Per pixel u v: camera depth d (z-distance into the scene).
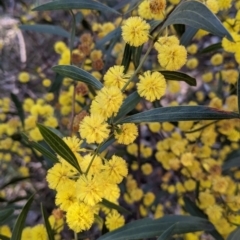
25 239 0.14
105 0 0.21
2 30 0.25
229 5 0.12
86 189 0.09
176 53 0.10
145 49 0.22
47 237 0.13
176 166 0.16
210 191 0.16
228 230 0.15
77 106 0.18
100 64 0.15
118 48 0.18
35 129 0.17
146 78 0.09
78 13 0.20
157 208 0.19
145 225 0.12
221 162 0.17
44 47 0.25
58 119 0.20
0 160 0.21
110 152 0.20
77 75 0.11
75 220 0.09
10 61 0.25
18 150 0.20
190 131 0.15
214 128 0.16
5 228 0.16
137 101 0.11
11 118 0.21
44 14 0.24
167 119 0.09
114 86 0.09
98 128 0.09
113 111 0.09
